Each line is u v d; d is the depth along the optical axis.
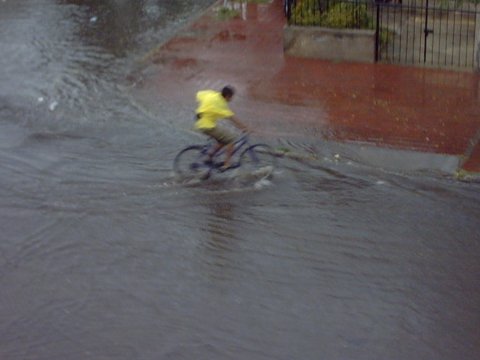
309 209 11.95
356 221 11.60
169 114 15.24
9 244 11.17
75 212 11.95
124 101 15.89
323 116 14.96
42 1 22.23
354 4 17.72
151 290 10.14
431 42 18.05
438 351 8.93
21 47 18.75
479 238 11.10
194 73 17.12
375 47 17.25
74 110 15.54
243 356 8.93
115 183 12.76
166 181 12.78
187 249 11.01
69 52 18.45
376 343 9.08
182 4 21.83
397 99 15.62
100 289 10.18
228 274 10.44
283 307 9.75
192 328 9.41
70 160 13.57
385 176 12.82
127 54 18.30
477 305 9.71
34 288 10.21
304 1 18.03
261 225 11.55
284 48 17.86
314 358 8.86
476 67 16.78
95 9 21.48
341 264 10.59
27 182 12.85
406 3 19.20
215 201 12.20
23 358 8.98
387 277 10.29
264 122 14.72
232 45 18.67
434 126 14.44
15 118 15.27
